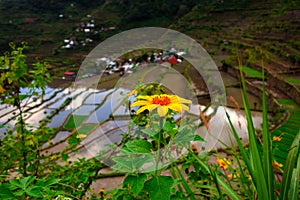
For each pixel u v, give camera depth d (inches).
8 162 100.2
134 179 37.0
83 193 78.4
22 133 104.5
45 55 1691.7
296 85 919.7
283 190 40.9
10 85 103.1
